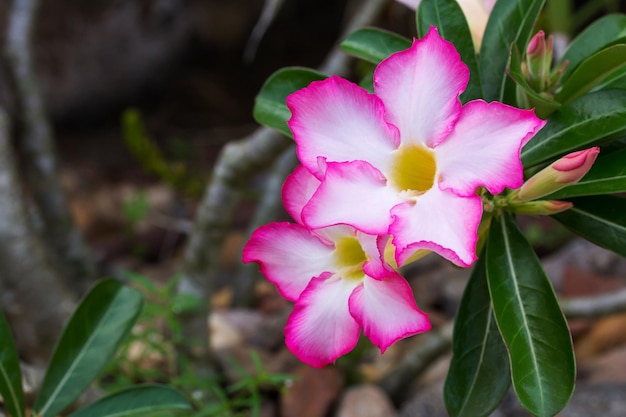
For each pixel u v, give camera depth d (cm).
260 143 62
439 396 66
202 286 69
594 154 36
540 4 40
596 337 80
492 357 40
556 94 39
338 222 35
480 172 34
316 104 36
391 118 36
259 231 38
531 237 106
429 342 70
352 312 36
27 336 55
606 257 96
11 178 55
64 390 43
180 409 43
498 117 34
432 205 35
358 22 66
